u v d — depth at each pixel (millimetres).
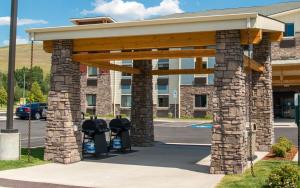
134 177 12320
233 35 12914
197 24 13156
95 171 13352
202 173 12984
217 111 13023
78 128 15516
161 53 14516
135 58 14836
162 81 44750
